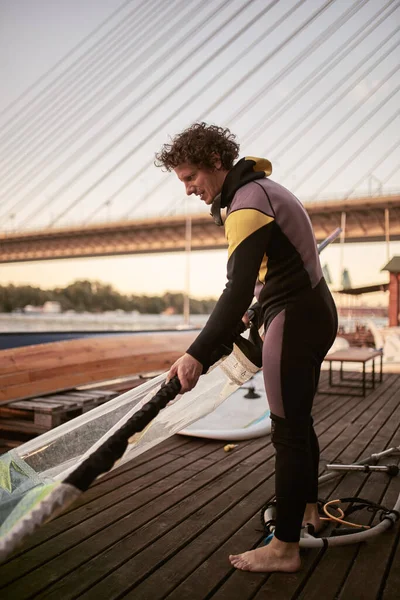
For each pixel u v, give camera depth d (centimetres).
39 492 139
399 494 245
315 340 162
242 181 157
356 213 3803
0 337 422
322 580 166
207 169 162
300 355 160
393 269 1413
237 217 153
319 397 556
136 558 182
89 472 119
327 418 444
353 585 163
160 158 168
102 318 7712
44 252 4622
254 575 169
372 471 275
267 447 336
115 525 210
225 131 165
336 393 573
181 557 183
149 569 174
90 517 218
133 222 4034
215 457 312
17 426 380
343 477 272
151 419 132
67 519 216
